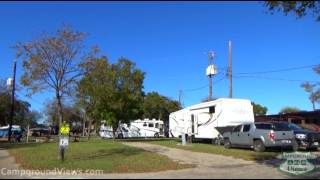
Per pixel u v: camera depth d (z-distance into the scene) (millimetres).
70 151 27250
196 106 36781
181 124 39594
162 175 16078
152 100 79312
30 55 23734
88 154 25125
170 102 80938
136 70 47375
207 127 34844
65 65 24156
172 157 23281
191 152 26625
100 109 46438
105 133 60250
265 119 40625
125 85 46625
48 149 29828
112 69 46188
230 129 30219
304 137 26609
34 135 76562
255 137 26203
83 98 45250
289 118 38969
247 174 16297
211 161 21344
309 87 58500
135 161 20984
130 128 59156
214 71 45969
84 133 81562
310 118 38219
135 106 47500
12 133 57812
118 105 45906
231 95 41062
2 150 31250
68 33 24031
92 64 24828
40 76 23734
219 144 32469
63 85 24266
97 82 44844
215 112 33969
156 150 28328
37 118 104812
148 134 59781
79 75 24672
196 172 17031
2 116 64875
